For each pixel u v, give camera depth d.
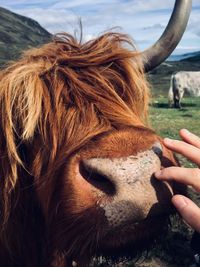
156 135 0.40
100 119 0.42
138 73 0.52
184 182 0.32
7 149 0.44
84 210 0.36
